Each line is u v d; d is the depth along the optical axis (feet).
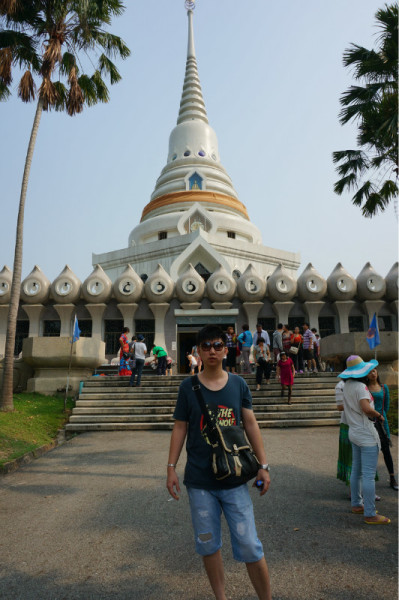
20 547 14.06
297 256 118.73
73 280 71.82
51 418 39.75
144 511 17.30
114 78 54.54
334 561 12.49
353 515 16.42
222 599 8.66
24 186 46.68
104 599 10.68
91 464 26.08
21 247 45.75
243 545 8.66
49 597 10.84
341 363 52.90
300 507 17.38
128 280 72.38
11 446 29.35
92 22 49.98
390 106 42.83
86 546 14.01
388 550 13.16
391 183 51.06
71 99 50.44
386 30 42.96
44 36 49.78
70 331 71.61
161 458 26.81
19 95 48.29
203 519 8.91
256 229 124.06
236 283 75.15
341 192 54.65
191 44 168.35
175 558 12.89
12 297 43.98
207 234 98.94
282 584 11.19
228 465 8.87
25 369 53.83
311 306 72.59
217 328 10.12
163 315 72.90
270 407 40.91
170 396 44.09
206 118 153.07
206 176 131.34
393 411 39.01
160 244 101.91
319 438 32.53
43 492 20.63
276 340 50.49
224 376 10.13
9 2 43.52
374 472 15.78
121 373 51.83
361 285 72.23
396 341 48.93
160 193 129.90
